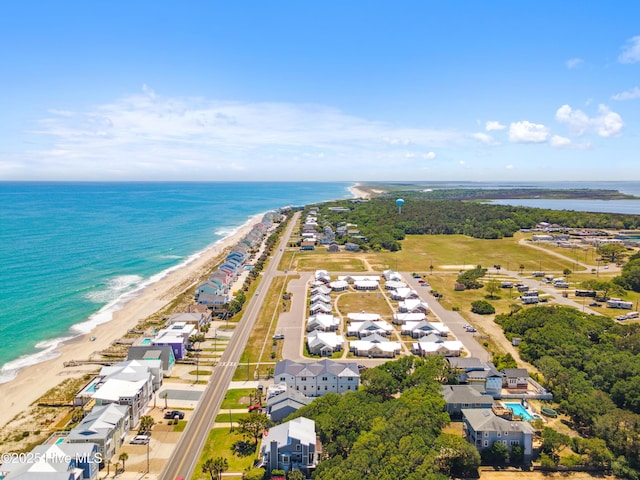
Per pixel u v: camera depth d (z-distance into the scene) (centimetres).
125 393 9912
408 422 8988
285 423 8944
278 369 11631
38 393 11338
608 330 14575
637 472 8431
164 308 18100
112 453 8819
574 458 8706
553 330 13962
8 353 13712
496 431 8919
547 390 11569
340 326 16375
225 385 11769
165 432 9669
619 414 9325
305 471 8269
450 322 16638
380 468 7819
